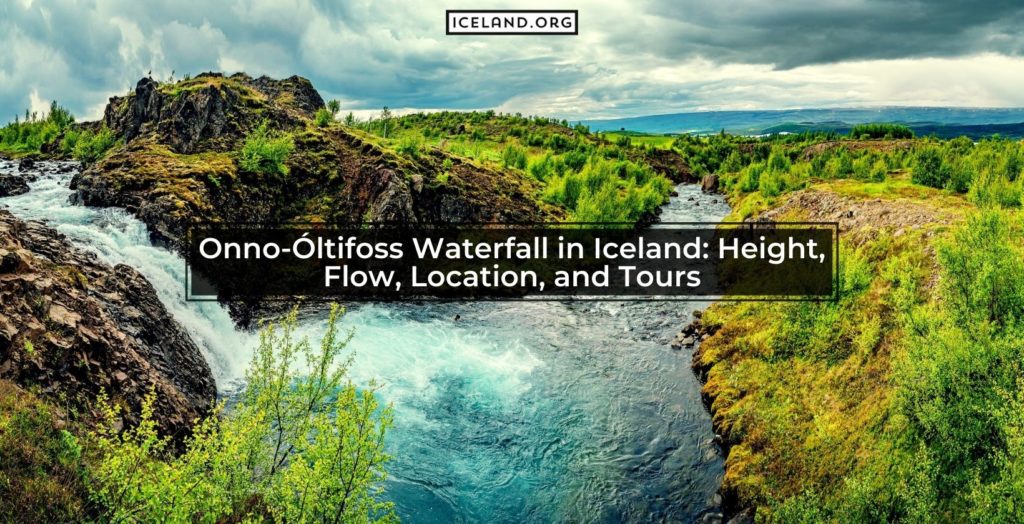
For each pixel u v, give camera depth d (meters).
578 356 37.44
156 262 36.34
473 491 24.36
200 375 28.67
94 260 31.39
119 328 25.56
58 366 20.58
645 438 28.42
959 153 89.44
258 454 16.66
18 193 46.34
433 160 71.94
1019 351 19.17
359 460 15.19
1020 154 61.53
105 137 64.06
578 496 24.36
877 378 26.36
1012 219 28.42
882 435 23.02
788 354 32.00
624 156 143.38
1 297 21.12
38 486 15.41
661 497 24.39
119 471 13.48
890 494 20.22
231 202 48.03
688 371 35.53
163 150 52.47
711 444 27.97
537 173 94.19
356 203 55.78
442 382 33.06
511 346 38.66
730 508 23.56
